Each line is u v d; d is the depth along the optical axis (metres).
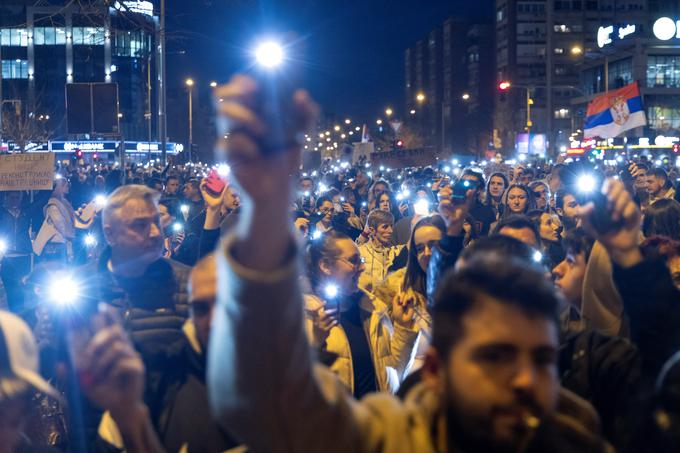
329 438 1.85
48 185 13.80
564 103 141.50
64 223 13.64
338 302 5.08
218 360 1.79
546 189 12.52
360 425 2.00
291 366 1.75
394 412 2.05
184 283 4.47
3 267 9.23
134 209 4.50
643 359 2.89
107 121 20.92
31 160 13.84
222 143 1.61
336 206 13.71
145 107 110.38
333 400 1.89
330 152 148.50
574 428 2.07
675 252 4.55
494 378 1.97
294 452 1.82
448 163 33.78
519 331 1.98
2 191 14.12
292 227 1.72
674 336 2.81
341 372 4.89
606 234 2.81
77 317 2.27
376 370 5.36
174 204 11.93
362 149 31.44
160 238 4.55
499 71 150.88
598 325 3.51
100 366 2.14
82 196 23.69
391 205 14.06
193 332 3.62
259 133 1.58
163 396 3.62
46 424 4.29
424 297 5.30
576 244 3.82
